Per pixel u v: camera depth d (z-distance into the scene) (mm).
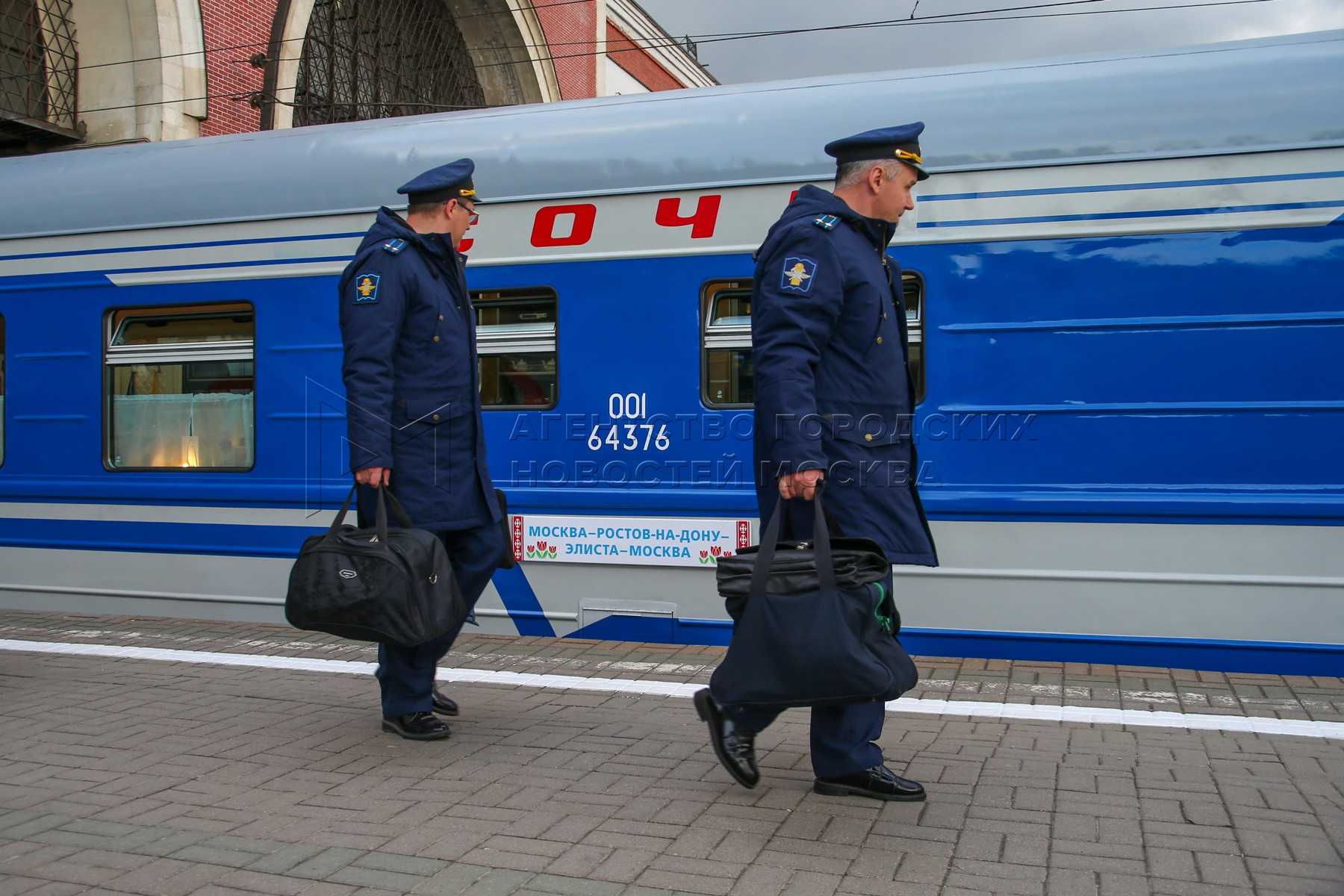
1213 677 5043
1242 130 5008
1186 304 5059
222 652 5848
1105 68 5258
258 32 15539
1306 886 2896
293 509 6398
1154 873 2992
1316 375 4930
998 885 2928
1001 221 5258
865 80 5625
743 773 3512
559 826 3385
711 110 5773
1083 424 5176
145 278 6680
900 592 5418
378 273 4219
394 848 3219
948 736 4289
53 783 3812
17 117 13242
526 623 6074
